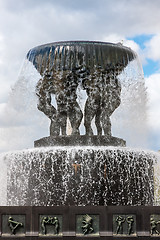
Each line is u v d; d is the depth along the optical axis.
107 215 15.38
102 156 17.08
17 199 17.91
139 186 17.50
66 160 17.08
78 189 16.88
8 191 18.31
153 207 15.51
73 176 16.98
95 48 19.31
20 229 15.39
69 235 15.19
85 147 17.41
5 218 15.45
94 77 19.25
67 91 19.36
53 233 15.28
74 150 17.11
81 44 19.30
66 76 19.23
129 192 17.27
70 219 15.31
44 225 15.31
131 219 15.39
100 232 15.26
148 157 17.92
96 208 15.40
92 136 18.47
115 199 17.02
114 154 17.22
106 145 18.52
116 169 17.16
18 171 18.06
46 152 17.33
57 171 17.11
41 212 15.41
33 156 17.62
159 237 15.32
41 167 17.36
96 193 16.88
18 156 18.17
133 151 17.56
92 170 16.98
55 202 16.97
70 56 19.17
